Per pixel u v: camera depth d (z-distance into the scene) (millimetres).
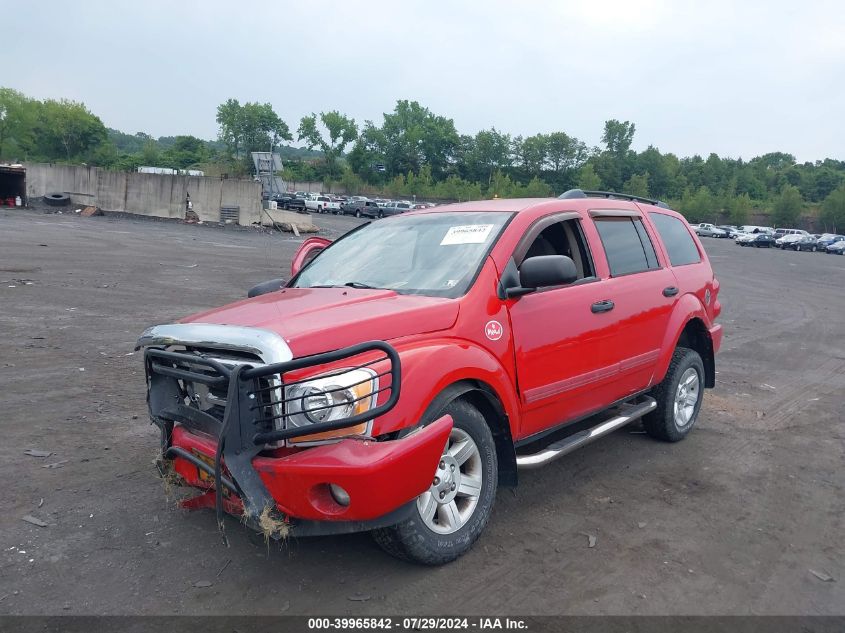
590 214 5246
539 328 4398
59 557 3752
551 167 135375
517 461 4238
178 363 3711
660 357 5648
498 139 136125
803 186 154000
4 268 16062
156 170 80562
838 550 4148
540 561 3863
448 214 5000
